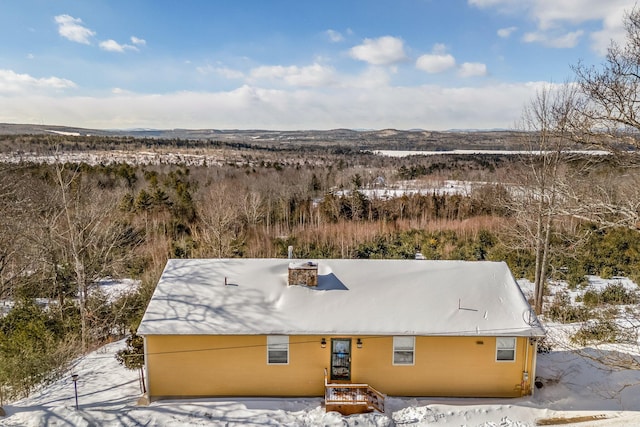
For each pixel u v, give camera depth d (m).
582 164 18.72
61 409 12.48
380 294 14.37
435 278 15.10
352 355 13.29
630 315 20.55
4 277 23.11
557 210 14.92
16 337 15.41
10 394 13.87
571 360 15.98
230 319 13.27
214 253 29.83
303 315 13.53
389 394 13.46
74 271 23.44
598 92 11.95
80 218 23.77
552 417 12.45
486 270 15.50
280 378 13.37
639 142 11.62
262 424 12.01
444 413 12.50
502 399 13.34
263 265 15.76
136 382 14.67
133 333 16.69
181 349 13.12
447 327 13.15
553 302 22.81
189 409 12.69
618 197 13.86
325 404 12.63
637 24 11.14
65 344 17.11
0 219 21.92
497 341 13.26
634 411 12.66
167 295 14.27
